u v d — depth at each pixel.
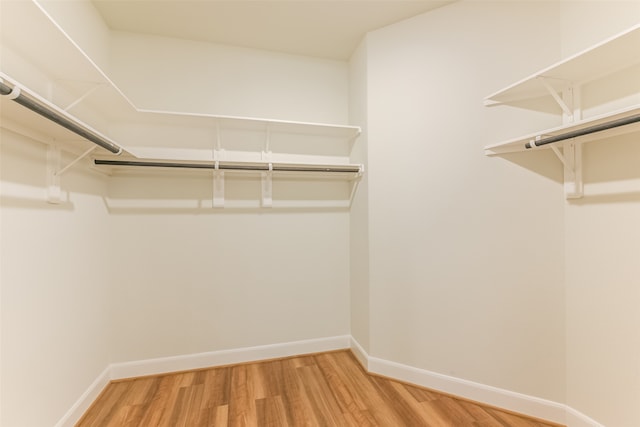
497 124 1.74
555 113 1.59
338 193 2.52
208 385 1.98
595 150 1.47
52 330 1.42
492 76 1.76
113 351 2.04
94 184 1.84
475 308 1.81
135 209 2.09
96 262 1.85
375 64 2.14
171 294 2.16
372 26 2.10
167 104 2.17
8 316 1.15
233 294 2.28
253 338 2.33
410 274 2.01
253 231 2.33
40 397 1.32
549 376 1.63
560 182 1.62
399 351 2.04
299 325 2.43
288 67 2.43
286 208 2.40
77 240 1.64
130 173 2.08
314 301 2.46
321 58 2.51
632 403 1.32
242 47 2.33
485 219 1.79
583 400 1.52
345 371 2.17
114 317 2.04
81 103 1.64
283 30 2.13
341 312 2.53
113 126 2.05
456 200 1.87
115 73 2.07
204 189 2.22
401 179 2.04
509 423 1.62
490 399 1.76
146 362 2.09
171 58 2.18
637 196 1.30
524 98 1.66
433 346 1.93
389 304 2.08
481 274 1.80
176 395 1.87
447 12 1.89
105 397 1.84
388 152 2.09
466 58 1.84
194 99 2.22
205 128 2.23
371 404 1.78
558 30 1.62
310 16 1.98
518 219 1.71
